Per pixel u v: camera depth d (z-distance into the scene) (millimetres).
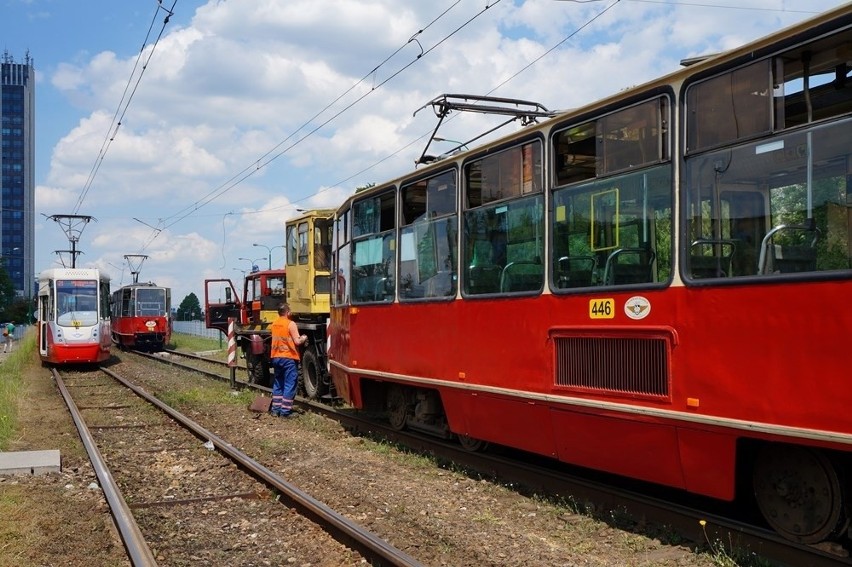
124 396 16922
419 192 9289
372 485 7922
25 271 180125
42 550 5895
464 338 8156
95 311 25516
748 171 5184
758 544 5328
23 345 33000
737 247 5207
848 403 4469
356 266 10992
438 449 9344
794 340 4777
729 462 5238
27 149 184250
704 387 5348
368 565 5562
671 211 5695
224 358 29984
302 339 13469
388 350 9844
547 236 6957
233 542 6219
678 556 5547
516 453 8969
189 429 11805
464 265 8242
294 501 7117
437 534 6191
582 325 6457
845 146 4609
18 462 8914
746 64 5223
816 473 5035
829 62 4824
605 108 6352
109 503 7230
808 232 4777
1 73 182125
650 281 5855
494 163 7828
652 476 5867
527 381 7129
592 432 6375
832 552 4961
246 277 21156
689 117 5613
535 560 5539
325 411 13211
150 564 5430
